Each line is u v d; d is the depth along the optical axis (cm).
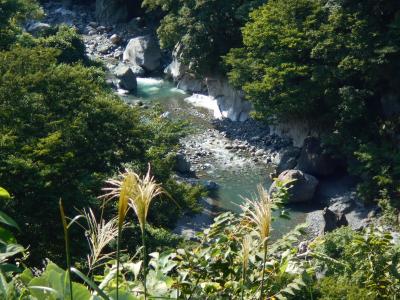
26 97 2731
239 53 4803
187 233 3519
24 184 2259
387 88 4181
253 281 725
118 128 2909
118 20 7281
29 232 2306
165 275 704
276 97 4309
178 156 4331
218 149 4747
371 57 3988
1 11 4541
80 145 2722
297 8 4422
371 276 1114
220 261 748
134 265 673
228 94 5316
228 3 5159
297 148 4522
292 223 3650
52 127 2664
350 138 4100
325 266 1708
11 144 2392
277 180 812
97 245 569
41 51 3128
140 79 6228
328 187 4069
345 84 4253
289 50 4353
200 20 5225
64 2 7856
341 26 4175
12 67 2950
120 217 493
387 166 3744
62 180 2441
